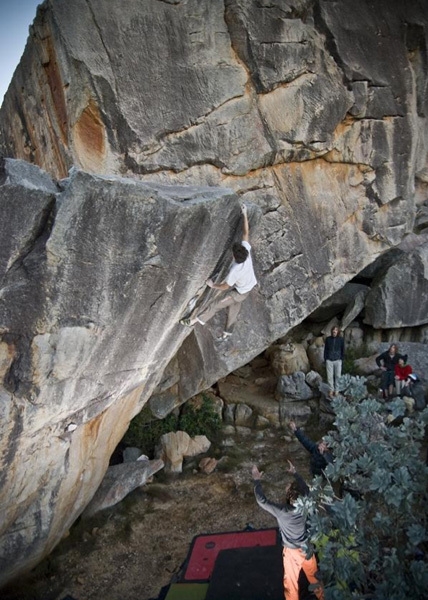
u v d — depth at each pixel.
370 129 8.82
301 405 11.07
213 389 12.00
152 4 7.23
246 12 7.49
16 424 4.98
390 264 12.34
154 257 4.92
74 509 7.37
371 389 11.14
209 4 7.43
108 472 8.91
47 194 4.05
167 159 7.62
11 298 4.34
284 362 11.80
